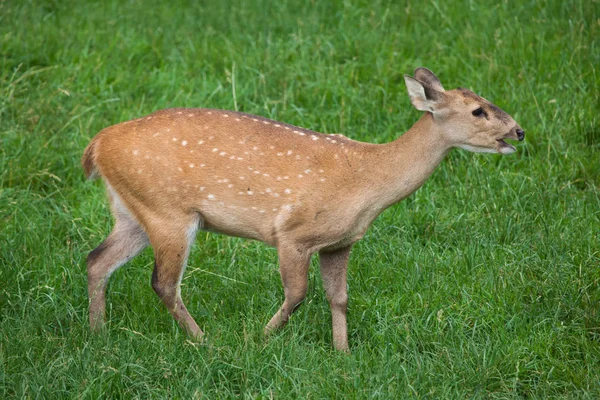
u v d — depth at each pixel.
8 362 9.12
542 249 11.16
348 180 9.63
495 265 10.91
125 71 15.02
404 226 11.97
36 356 9.36
